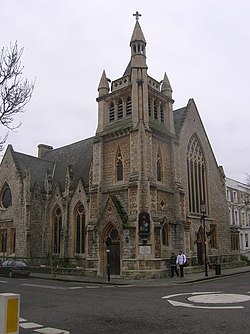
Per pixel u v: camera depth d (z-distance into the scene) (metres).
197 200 38.75
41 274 35.06
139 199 29.91
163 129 35.38
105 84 37.19
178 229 33.62
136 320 11.88
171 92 37.75
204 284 24.11
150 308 14.15
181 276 28.80
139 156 30.97
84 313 13.51
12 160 43.69
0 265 35.47
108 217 31.53
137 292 20.08
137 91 32.81
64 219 38.72
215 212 41.41
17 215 41.09
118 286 24.11
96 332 10.33
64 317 12.80
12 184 42.78
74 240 37.50
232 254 43.03
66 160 47.41
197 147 40.72
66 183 39.69
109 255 28.69
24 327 11.22
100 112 36.44
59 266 35.94
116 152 33.78
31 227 40.16
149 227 29.20
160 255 29.72
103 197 33.75
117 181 33.22
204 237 34.75
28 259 38.94
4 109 13.95
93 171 34.91
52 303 16.16
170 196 34.34
